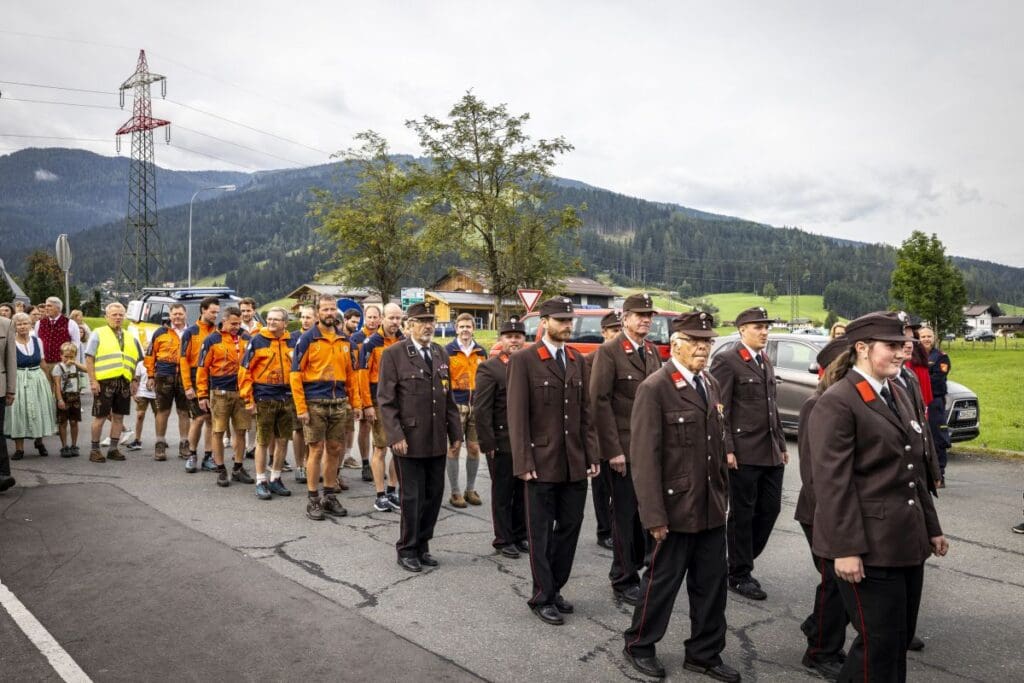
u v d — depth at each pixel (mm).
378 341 7441
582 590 5160
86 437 11109
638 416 3920
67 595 4688
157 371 9242
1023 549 6184
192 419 8688
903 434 3242
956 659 4082
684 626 4547
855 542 3111
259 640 4090
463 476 9102
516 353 4836
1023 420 14688
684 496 3812
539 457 4645
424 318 5695
